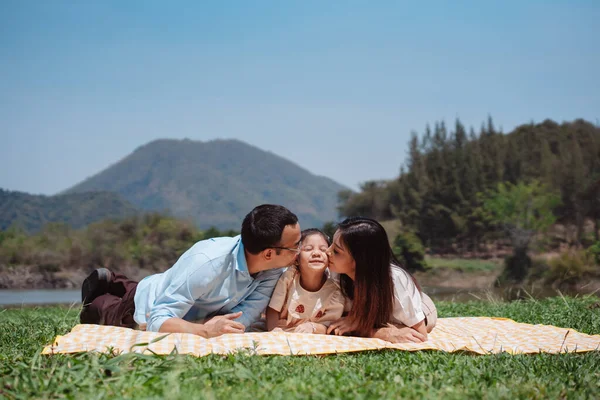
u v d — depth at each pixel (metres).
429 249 70.69
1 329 5.91
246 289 5.24
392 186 90.06
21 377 3.29
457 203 72.00
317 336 4.75
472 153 78.31
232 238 5.29
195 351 4.21
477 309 8.68
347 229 5.14
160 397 2.91
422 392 3.18
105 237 55.22
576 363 3.96
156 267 55.12
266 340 4.55
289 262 5.11
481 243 69.75
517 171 75.12
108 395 3.03
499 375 3.64
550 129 91.25
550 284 34.50
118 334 4.66
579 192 64.12
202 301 5.14
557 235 65.38
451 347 4.80
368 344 4.65
